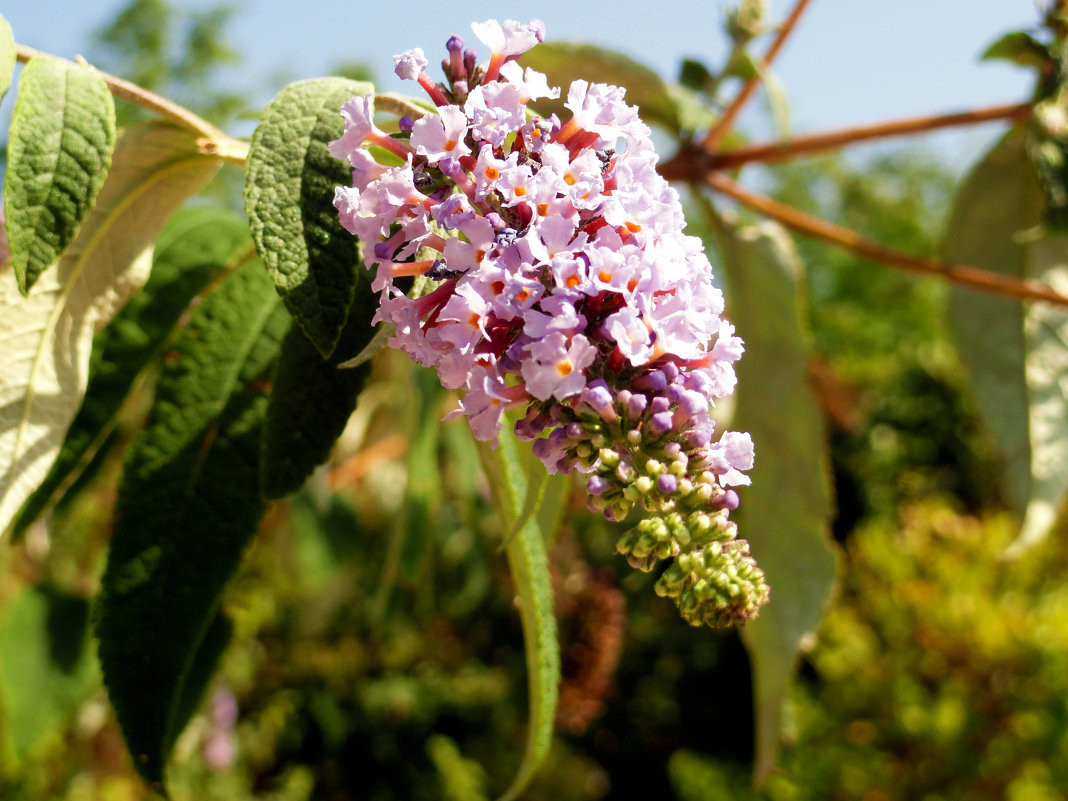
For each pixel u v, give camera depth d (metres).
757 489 0.32
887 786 0.79
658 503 0.14
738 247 0.32
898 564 0.88
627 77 0.29
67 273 0.18
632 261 0.14
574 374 0.14
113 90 0.18
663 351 0.14
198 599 0.20
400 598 0.37
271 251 0.15
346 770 1.04
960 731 0.77
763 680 0.31
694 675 1.24
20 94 0.15
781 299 0.32
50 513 0.25
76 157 0.15
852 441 1.42
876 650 0.86
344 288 0.15
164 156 0.18
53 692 0.26
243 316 0.22
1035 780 0.74
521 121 0.15
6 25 0.16
